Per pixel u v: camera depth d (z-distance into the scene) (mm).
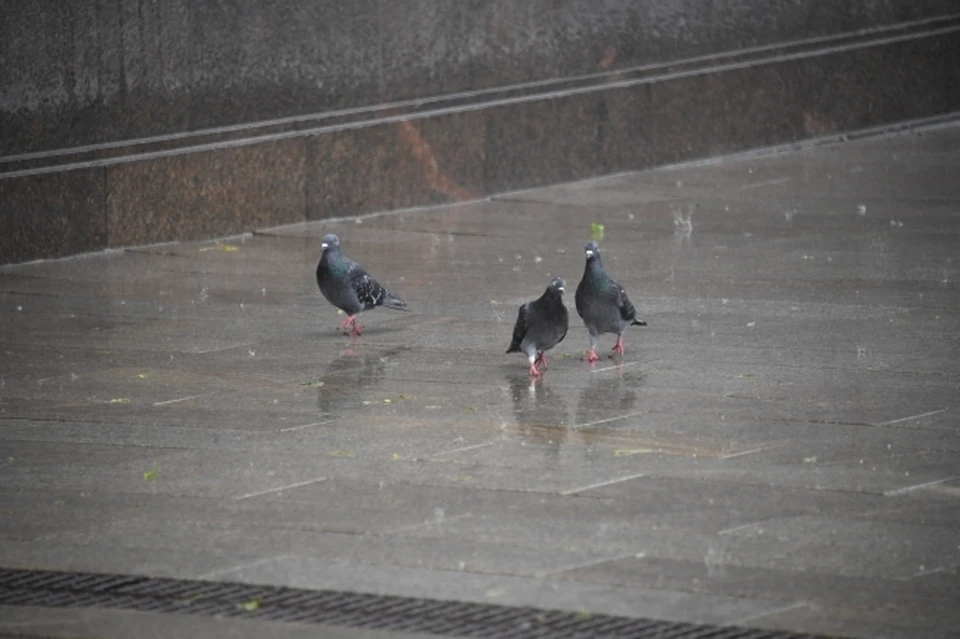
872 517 10211
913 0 32781
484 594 8922
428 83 24984
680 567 9320
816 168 28266
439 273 19359
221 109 22406
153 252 21203
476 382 13922
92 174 20906
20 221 20203
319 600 8859
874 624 8461
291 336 15930
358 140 23969
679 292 17922
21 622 8555
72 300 17891
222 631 8430
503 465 11383
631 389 13594
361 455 11656
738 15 29703
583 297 14484
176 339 15812
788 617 8562
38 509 10461
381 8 24172
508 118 25969
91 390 13703
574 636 8328
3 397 13453
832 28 31375
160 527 10094
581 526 10055
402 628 8453
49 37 20375
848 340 15383
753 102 29969
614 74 27656
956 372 14055
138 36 21344
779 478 11047
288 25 23047
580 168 27250
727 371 14203
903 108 32750
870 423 12453
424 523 10125
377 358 14898
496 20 25781
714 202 24859
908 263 19531
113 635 8383
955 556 9484
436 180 25109
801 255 20188
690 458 11531
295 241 22078
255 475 11180
